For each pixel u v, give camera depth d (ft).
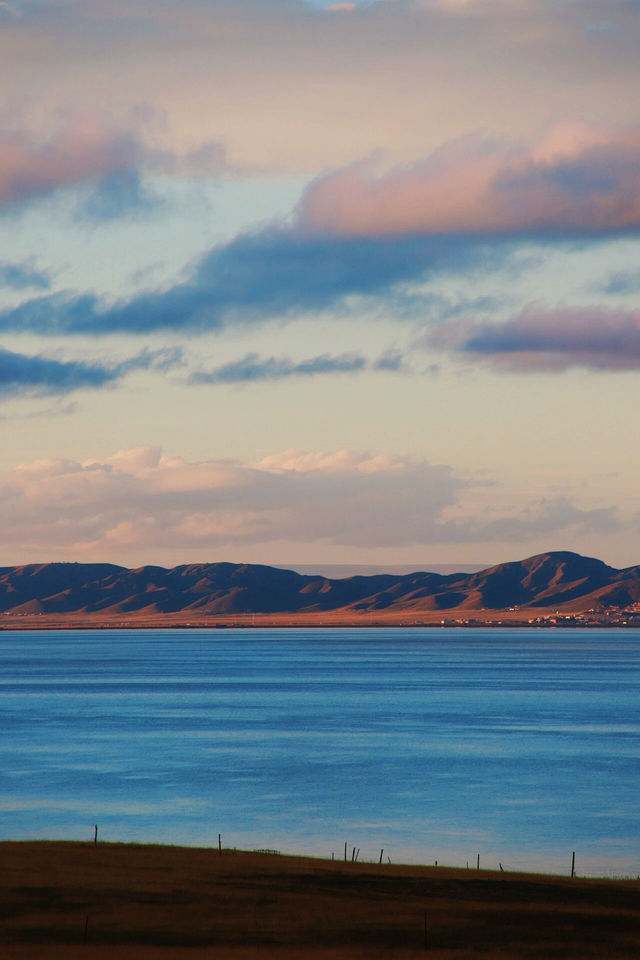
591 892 412.98
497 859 592.19
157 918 347.36
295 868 439.22
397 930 341.41
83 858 440.86
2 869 409.90
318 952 312.71
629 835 652.07
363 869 451.12
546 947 324.80
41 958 298.76
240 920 348.18
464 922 352.90
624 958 313.32
